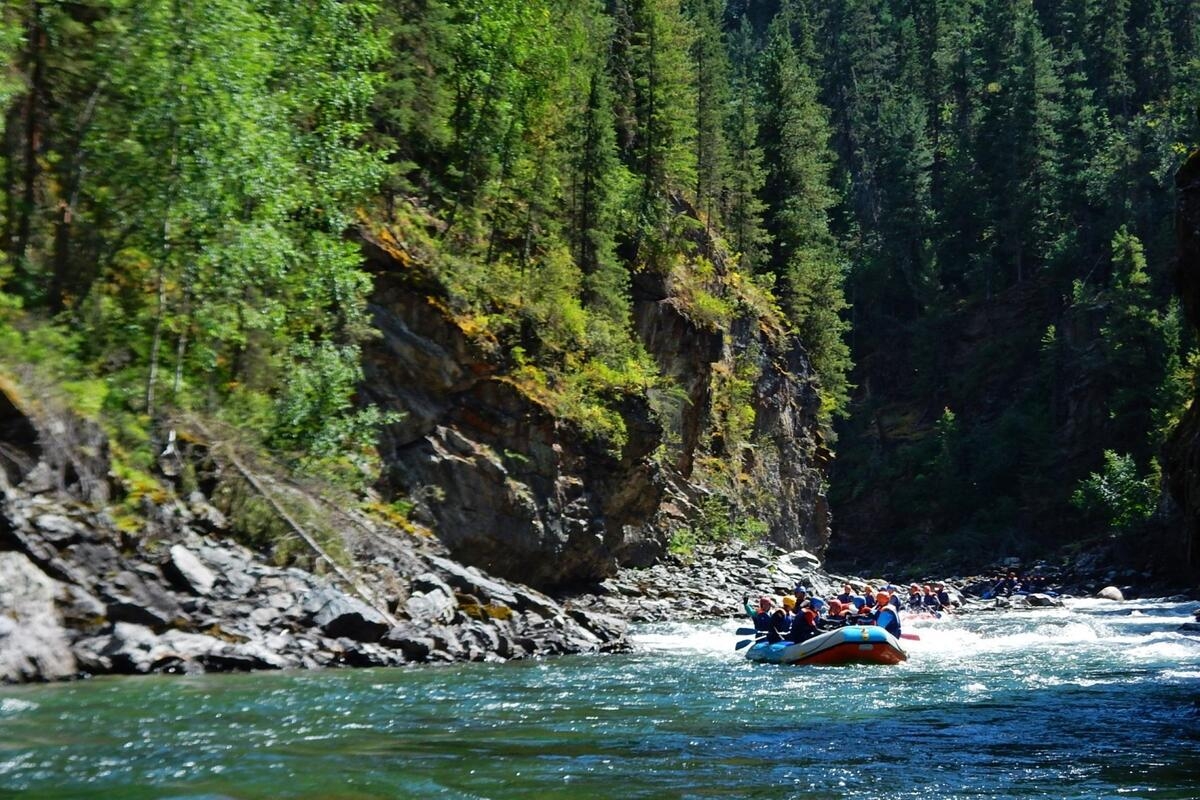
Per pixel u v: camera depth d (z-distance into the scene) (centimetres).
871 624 2275
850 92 12625
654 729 1152
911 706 1386
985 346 9469
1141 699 1473
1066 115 10125
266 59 2258
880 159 11888
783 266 7088
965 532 8156
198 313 2111
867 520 8906
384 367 2892
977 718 1275
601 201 4372
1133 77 11412
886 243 10644
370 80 2794
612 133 4466
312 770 861
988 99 10769
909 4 13900
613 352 3781
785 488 6053
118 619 1537
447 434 2991
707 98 6412
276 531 1984
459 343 3038
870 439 9512
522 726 1149
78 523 1590
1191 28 11775
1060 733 1156
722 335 5078
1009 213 10088
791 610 2475
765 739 1097
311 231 2552
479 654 1902
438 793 800
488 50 3759
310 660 1644
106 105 2086
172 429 1972
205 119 2053
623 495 3572
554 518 3234
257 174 2152
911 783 882
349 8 2734
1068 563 6988
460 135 3709
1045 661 2098
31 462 1608
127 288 2206
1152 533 6319
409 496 2850
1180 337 7950
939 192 11606
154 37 2027
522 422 3167
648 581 3762
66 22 2023
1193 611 4159
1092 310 8625
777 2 15388
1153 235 9206
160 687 1327
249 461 2089
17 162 2119
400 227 3139
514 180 3884
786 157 7262
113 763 861
